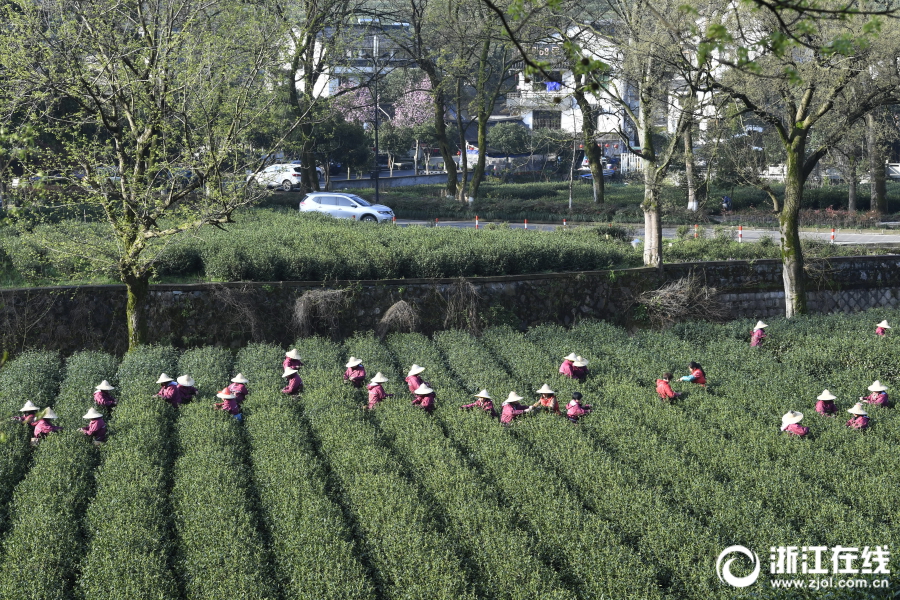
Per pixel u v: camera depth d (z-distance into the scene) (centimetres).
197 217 1986
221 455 1330
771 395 1664
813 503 1123
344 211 4228
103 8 1886
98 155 2055
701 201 5144
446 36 4725
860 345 2041
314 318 2455
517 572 959
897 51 2052
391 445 1454
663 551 1012
